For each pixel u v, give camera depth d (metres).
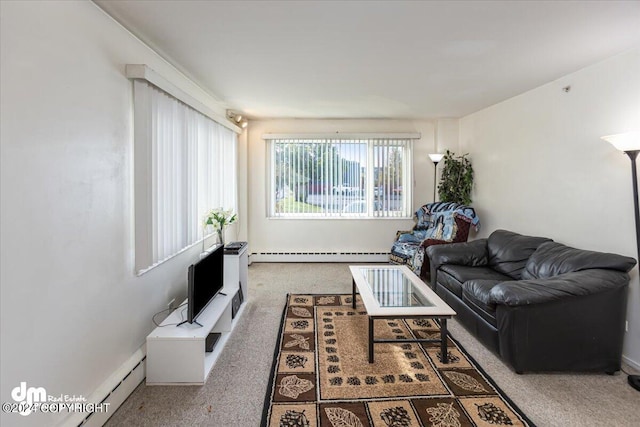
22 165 1.37
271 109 4.58
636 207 2.22
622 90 2.51
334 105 4.33
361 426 1.78
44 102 1.48
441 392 2.07
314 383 2.17
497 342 2.42
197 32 2.20
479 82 3.29
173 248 2.76
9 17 1.31
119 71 2.06
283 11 1.92
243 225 5.19
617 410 1.93
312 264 5.34
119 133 2.06
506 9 1.90
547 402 2.00
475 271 3.38
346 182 5.42
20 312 1.36
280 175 5.41
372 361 2.41
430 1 1.81
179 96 2.72
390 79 3.22
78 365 1.69
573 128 2.99
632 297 2.44
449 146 5.33
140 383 2.18
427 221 5.04
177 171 2.83
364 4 1.85
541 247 3.07
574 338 2.26
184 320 2.40
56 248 1.55
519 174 3.77
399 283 3.03
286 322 3.14
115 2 1.81
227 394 2.07
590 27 2.12
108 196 1.95
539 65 2.81
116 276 2.03
